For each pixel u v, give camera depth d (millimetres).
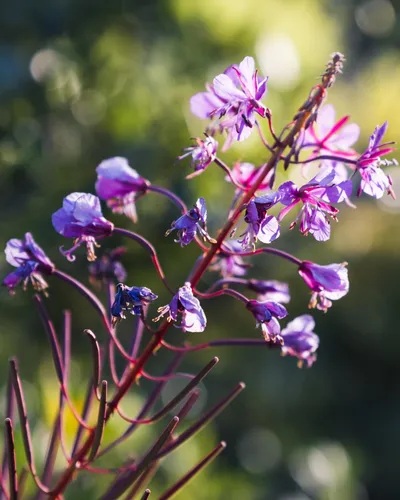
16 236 6824
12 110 7188
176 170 6648
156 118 6852
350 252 11758
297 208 8703
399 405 11828
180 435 2820
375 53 19484
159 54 7121
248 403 11062
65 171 7180
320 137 2900
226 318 9406
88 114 7352
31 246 2910
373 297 11688
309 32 7594
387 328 11625
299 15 7570
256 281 3023
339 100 11625
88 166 7188
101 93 7211
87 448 2877
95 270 3172
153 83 6980
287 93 7242
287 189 2543
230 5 7129
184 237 2500
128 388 2857
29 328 7105
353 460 10742
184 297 2471
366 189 2697
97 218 2764
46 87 7285
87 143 7305
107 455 5238
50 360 6934
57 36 7391
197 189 6508
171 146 6695
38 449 4926
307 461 10312
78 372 6730
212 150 2756
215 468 7109
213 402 10781
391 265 11750
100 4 7309
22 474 3070
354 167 2846
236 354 10859
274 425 11172
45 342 7168
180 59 7125
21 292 6883
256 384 10992
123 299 2529
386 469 11664
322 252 10695
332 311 11688
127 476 2756
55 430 3090
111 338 2912
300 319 2988
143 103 6961
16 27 7324
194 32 7199
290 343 2959
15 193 7164
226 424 11047
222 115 2662
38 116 7320
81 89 7328
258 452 10805
